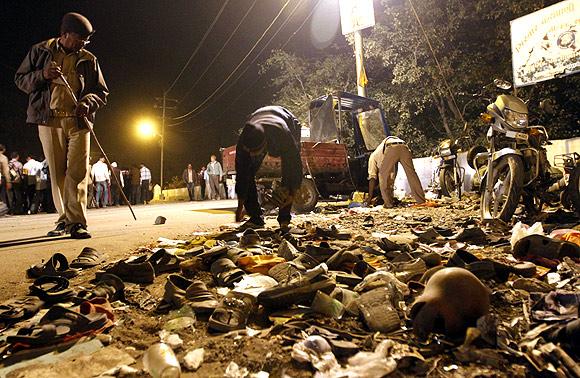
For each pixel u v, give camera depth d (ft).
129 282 9.77
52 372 5.40
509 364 5.31
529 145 16.72
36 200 50.65
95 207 57.72
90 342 6.29
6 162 45.78
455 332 5.94
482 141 43.27
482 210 16.94
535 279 8.52
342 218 22.45
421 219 19.72
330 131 34.83
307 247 10.76
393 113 55.83
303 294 7.26
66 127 17.25
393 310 6.55
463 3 45.03
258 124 14.66
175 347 6.07
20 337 6.07
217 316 6.84
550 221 16.49
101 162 58.34
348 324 6.70
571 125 41.29
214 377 5.31
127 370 5.45
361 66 44.78
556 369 5.08
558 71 32.01
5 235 20.31
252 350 5.87
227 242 13.82
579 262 9.68
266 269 9.70
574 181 15.60
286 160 15.03
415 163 44.39
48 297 8.32
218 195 72.79
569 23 31.24
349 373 5.03
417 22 46.60
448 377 5.07
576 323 5.52
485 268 8.43
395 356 5.38
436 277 6.27
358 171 35.53
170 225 22.38
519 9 38.93
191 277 10.05
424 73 48.32
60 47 17.08
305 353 5.55
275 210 28.63
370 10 43.29
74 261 11.80
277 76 73.00
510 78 41.86
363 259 10.66
